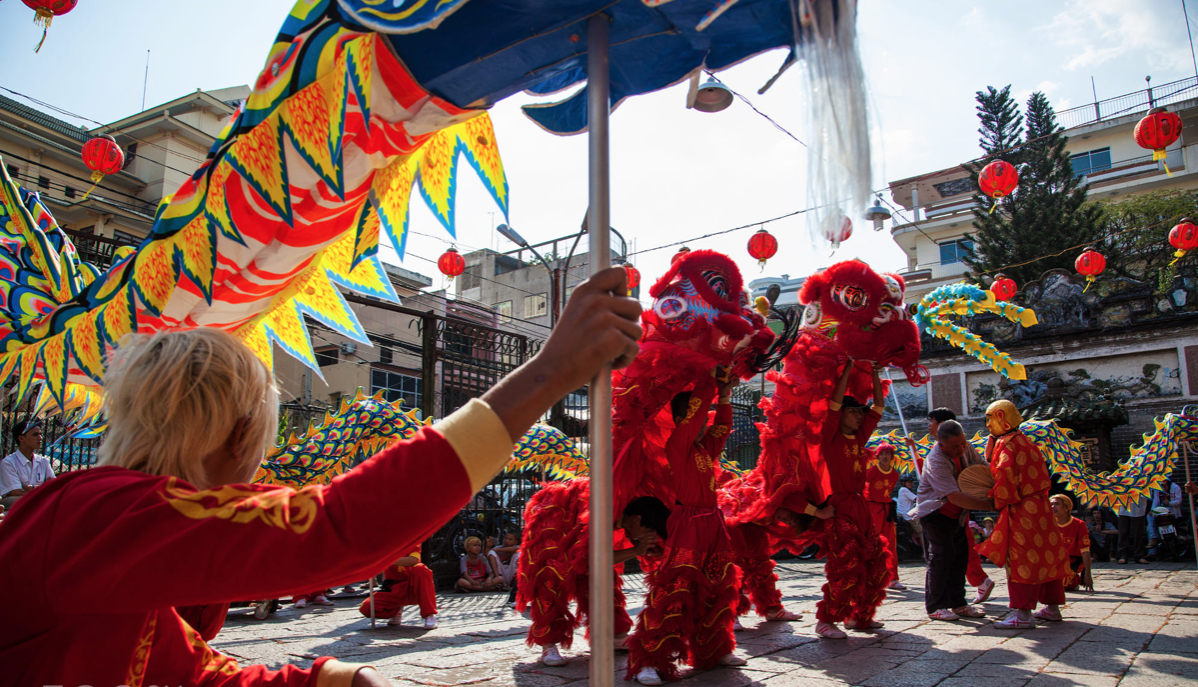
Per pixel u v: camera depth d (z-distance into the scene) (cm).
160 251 257
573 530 461
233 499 95
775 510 531
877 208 832
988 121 2683
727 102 220
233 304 274
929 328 735
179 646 138
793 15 155
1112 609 609
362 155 219
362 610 667
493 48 187
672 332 437
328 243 251
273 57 223
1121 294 1655
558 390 100
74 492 102
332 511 88
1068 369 1683
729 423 464
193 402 117
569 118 254
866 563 518
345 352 2100
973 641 478
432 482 90
